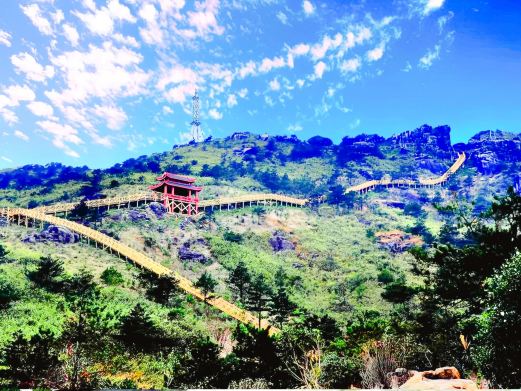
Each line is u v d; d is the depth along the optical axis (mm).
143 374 20188
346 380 16172
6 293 37281
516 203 18641
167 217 96375
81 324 18438
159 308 47156
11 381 14859
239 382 18203
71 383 14539
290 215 122062
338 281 75938
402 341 17969
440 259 20781
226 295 62625
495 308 10438
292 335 19547
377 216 137750
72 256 67188
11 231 75250
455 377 11766
